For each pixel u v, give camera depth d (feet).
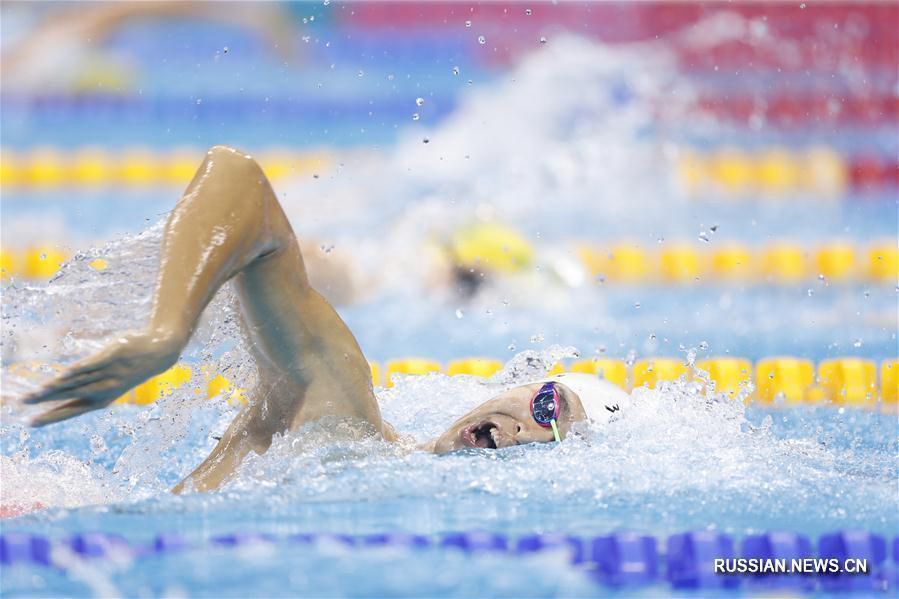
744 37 141.38
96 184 113.80
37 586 21.72
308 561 23.12
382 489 27.66
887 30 138.10
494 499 27.48
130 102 136.98
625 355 60.34
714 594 23.54
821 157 116.98
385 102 136.05
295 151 119.03
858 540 24.84
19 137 124.88
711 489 28.48
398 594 21.48
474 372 53.06
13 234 90.07
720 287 81.71
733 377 51.34
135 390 46.55
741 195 107.86
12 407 22.54
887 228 95.35
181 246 23.47
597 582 23.62
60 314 25.20
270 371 28.25
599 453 30.12
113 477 31.32
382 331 67.41
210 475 28.94
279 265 26.13
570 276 79.51
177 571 22.36
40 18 149.38
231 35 160.35
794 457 32.78
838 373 51.75
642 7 147.74
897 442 39.19
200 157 119.03
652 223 96.22
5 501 29.22
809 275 85.51
